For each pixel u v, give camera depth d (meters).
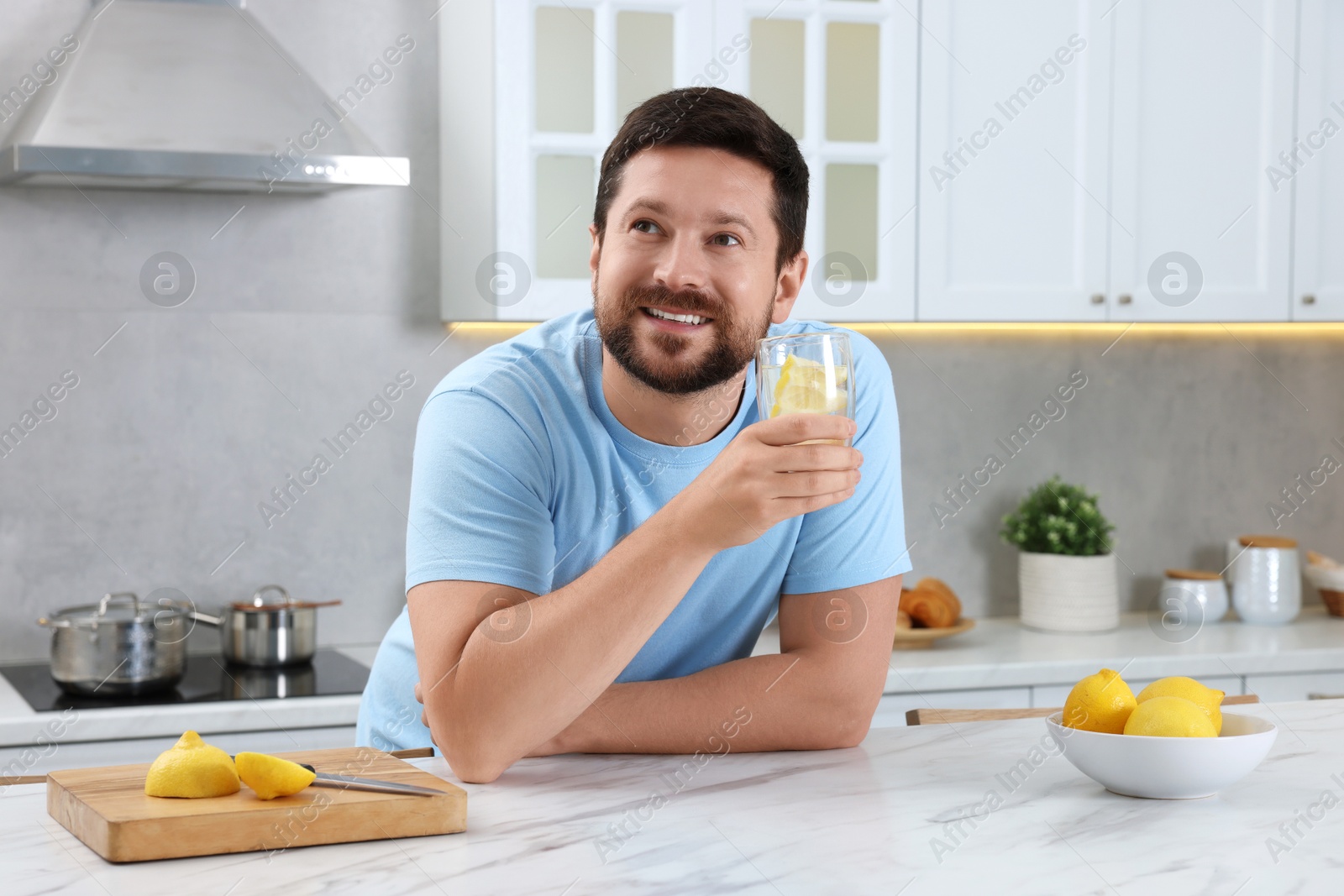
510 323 2.52
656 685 1.12
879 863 0.79
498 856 0.81
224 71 2.16
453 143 2.33
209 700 1.96
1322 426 2.96
